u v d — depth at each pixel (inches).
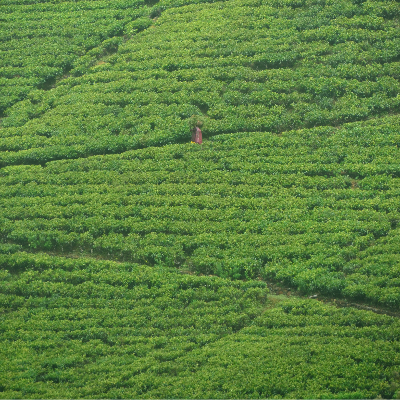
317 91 2827.3
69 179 2667.3
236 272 2183.8
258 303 2079.2
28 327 2059.5
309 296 2102.6
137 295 2130.9
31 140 2891.2
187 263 2278.5
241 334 1957.4
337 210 2329.0
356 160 2509.8
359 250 2193.7
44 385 1850.4
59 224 2448.3
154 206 2479.1
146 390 1820.9
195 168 2613.2
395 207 2293.3
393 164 2454.5
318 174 2524.6
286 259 2182.6
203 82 2997.0
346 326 1916.8
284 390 1743.4
